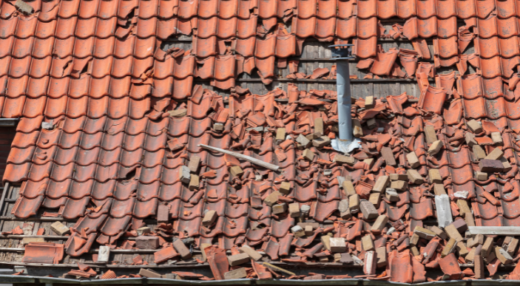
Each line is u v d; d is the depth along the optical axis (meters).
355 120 10.95
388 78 11.58
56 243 9.44
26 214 9.72
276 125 11.00
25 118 11.12
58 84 11.59
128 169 10.37
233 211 9.89
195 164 10.38
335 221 9.73
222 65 11.79
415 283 8.85
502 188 10.07
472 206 9.79
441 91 11.36
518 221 9.60
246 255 9.11
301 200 9.98
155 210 9.74
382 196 10.01
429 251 9.20
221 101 11.44
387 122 11.14
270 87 11.62
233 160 10.54
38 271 9.23
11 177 10.27
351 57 10.55
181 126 11.08
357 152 10.67
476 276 8.89
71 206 9.87
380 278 8.84
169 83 11.49
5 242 9.55
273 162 10.52
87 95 11.34
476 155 10.43
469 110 11.12
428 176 10.23
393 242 9.41
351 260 9.12
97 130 10.86
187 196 10.07
